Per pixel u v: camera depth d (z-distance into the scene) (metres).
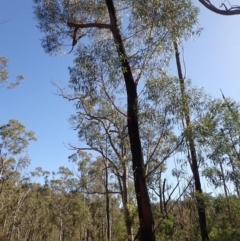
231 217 13.04
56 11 11.60
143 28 9.52
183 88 8.05
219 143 8.51
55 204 42.19
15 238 43.47
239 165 10.41
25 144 28.28
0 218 36.12
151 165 9.95
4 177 29.67
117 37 9.33
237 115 9.16
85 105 13.12
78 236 44.16
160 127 8.06
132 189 16.28
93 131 17.47
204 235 12.90
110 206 30.12
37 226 43.75
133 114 8.34
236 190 12.47
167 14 9.10
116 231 16.19
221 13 6.72
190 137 8.04
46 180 40.25
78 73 9.07
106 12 11.69
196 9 9.22
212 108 8.53
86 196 36.28
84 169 24.45
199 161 8.80
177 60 15.07
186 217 14.26
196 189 13.38
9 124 27.31
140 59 8.84
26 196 38.25
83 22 11.83
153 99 8.02
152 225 7.37
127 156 15.82
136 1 9.42
